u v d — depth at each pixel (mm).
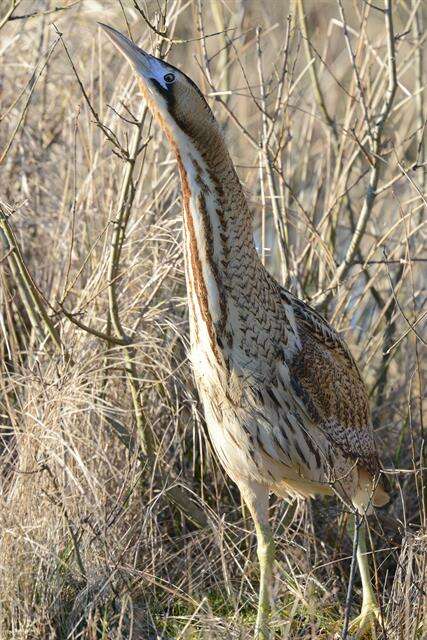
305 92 14453
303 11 11164
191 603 8500
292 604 8586
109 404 9445
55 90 12539
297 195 12461
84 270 10906
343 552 9664
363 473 9125
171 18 10664
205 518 9461
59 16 12891
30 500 8711
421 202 11844
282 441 8281
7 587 8094
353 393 8945
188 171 7996
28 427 9211
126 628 8039
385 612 8391
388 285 12297
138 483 9258
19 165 11812
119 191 10336
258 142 11438
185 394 10086
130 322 10180
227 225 8023
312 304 10492
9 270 11008
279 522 9531
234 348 8117
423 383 11219
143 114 9070
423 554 7879
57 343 9516
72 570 8352
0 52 11969
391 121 13656
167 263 10375
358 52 11195
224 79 12625
